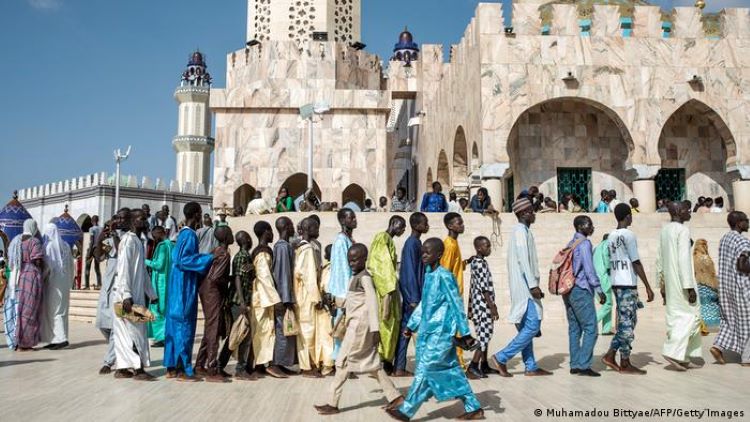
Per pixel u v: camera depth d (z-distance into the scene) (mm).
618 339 7867
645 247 15602
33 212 53438
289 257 8016
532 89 19391
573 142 21656
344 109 29984
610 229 15609
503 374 7730
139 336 7723
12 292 10852
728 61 20188
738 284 8344
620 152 21719
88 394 6672
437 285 5586
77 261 19453
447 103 26062
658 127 19672
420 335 5602
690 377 7504
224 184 29000
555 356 9422
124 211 8039
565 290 7699
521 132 21547
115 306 7594
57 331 10797
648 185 19438
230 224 17438
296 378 7902
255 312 7941
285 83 30719
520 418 5508
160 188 51500
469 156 21688
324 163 29625
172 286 7801
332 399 5785
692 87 19938
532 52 19562
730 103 20000
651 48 20000
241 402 6273
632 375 7676
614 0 23094
